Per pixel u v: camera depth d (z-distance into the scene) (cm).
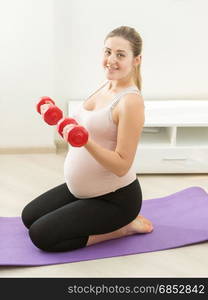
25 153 316
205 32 312
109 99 210
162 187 279
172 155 289
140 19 306
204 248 223
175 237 228
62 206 228
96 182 212
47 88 305
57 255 213
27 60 298
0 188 272
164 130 313
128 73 207
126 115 202
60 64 310
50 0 287
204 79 321
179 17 308
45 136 314
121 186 215
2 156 312
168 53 314
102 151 200
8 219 242
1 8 286
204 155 291
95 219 213
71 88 316
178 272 207
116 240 225
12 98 305
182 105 310
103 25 305
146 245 222
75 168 213
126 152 204
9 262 207
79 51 308
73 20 302
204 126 294
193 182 287
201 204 255
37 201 231
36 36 294
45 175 288
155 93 321
